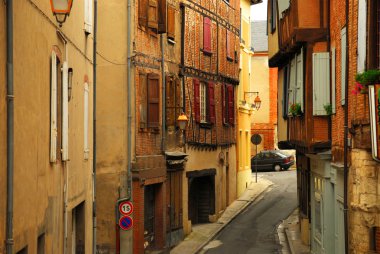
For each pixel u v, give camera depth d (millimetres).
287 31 27312
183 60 34656
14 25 11766
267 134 67500
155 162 30078
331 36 23812
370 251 17812
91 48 22281
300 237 33062
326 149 24172
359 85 17562
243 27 48406
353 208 18141
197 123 36719
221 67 41125
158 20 30484
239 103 46875
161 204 31109
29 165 13023
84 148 20531
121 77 28109
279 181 54812
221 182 40719
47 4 14492
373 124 16297
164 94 31500
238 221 39281
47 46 14633
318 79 24234
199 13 37156
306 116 24453
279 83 34062
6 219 11367
